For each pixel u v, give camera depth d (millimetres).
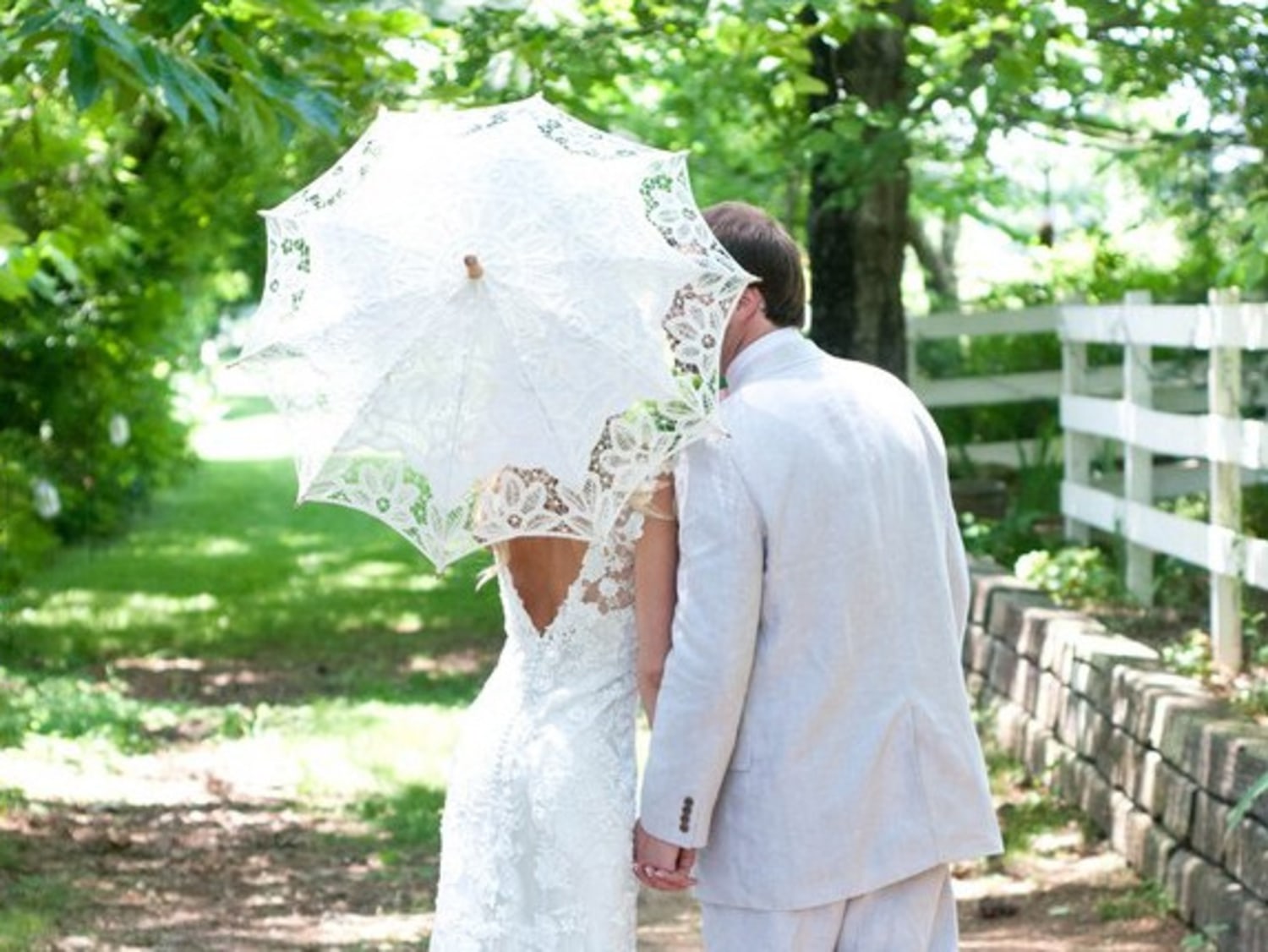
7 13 10375
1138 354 16594
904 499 6355
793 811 6168
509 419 6227
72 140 16016
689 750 6145
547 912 6570
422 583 28156
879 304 20188
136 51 9930
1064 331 18906
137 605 25672
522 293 6262
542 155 6461
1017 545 19469
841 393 6363
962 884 12070
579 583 6594
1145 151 16828
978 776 6348
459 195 6406
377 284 6367
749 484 6180
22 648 21344
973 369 24328
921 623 6332
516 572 6688
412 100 14039
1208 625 15406
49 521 29750
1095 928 10969
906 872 6219
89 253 22516
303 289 6570
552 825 6559
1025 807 13508
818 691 6180
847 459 6258
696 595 6152
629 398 6172
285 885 12148
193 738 16734
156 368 34094
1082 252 26969
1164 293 23938
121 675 20188
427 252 6367
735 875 6219
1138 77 15883
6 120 14961
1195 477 20469
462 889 6742
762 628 6238
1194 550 14984
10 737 15836
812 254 20375
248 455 56219
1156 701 11688
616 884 6609
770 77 17578
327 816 13977
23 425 28922
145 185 27734
